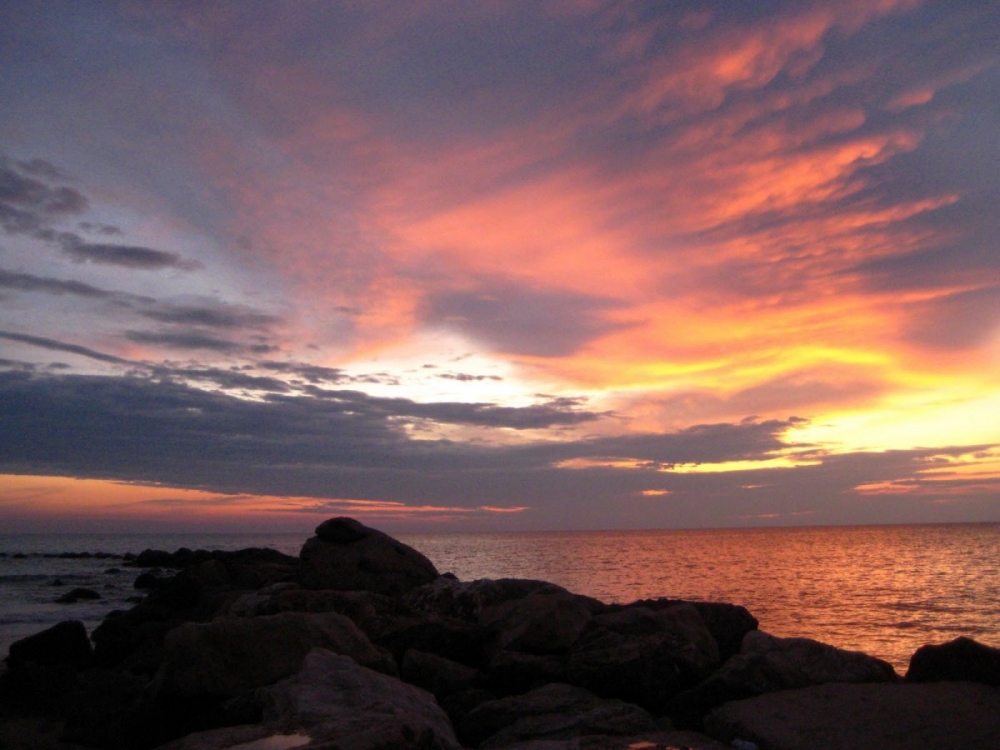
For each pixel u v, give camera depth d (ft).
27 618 93.45
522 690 33.40
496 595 49.29
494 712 27.45
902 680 29.45
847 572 187.01
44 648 53.42
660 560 258.57
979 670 27.43
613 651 31.37
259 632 30.68
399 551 62.03
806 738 21.54
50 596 127.03
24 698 40.27
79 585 153.58
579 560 259.80
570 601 40.16
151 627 58.70
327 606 43.47
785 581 159.43
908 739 20.93
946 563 223.92
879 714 23.18
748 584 150.92
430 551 364.17
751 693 27.58
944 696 24.80
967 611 106.22
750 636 33.35
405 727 19.99
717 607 40.55
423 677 35.42
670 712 28.40
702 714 27.61
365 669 27.27
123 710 35.14
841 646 75.56
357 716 22.16
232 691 28.86
